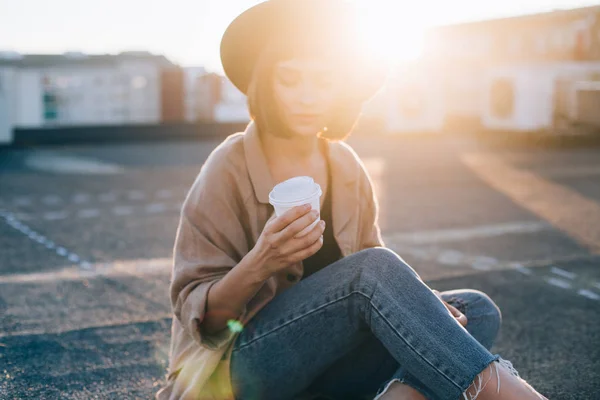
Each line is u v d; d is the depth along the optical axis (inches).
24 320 137.9
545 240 223.9
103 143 689.0
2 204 300.4
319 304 67.7
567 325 137.6
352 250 77.9
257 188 73.4
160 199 320.8
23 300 152.0
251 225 73.6
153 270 181.5
